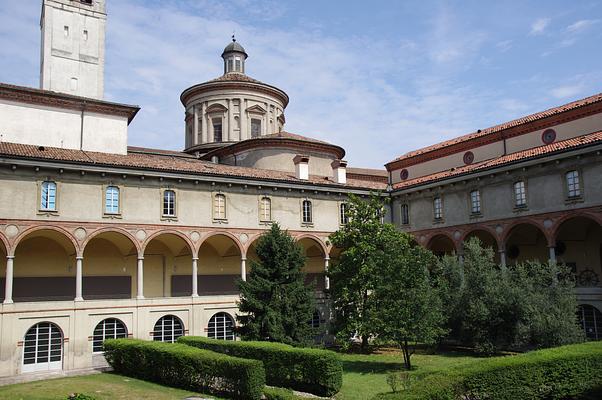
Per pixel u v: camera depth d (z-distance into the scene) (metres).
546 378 18.58
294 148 47.09
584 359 19.50
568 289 28.02
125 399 20.23
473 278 30.28
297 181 39.78
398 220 44.12
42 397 20.77
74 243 31.41
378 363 29.52
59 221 31.08
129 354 26.58
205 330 35.00
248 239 37.66
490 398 17.25
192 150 54.03
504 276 29.45
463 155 44.06
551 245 32.97
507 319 28.72
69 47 40.66
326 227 41.25
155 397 20.59
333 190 41.50
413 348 34.50
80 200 31.95
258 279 30.22
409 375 18.69
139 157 37.38
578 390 19.08
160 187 34.81
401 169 50.25
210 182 36.53
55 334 30.27
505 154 40.47
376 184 48.19
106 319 31.89
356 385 23.58
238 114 54.91
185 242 36.16
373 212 35.19
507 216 35.66
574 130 35.81
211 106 54.81
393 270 27.44
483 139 42.09
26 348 29.30
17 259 33.81
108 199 32.94
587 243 37.28
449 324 30.91
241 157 47.72
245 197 38.06
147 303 33.22
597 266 36.59
